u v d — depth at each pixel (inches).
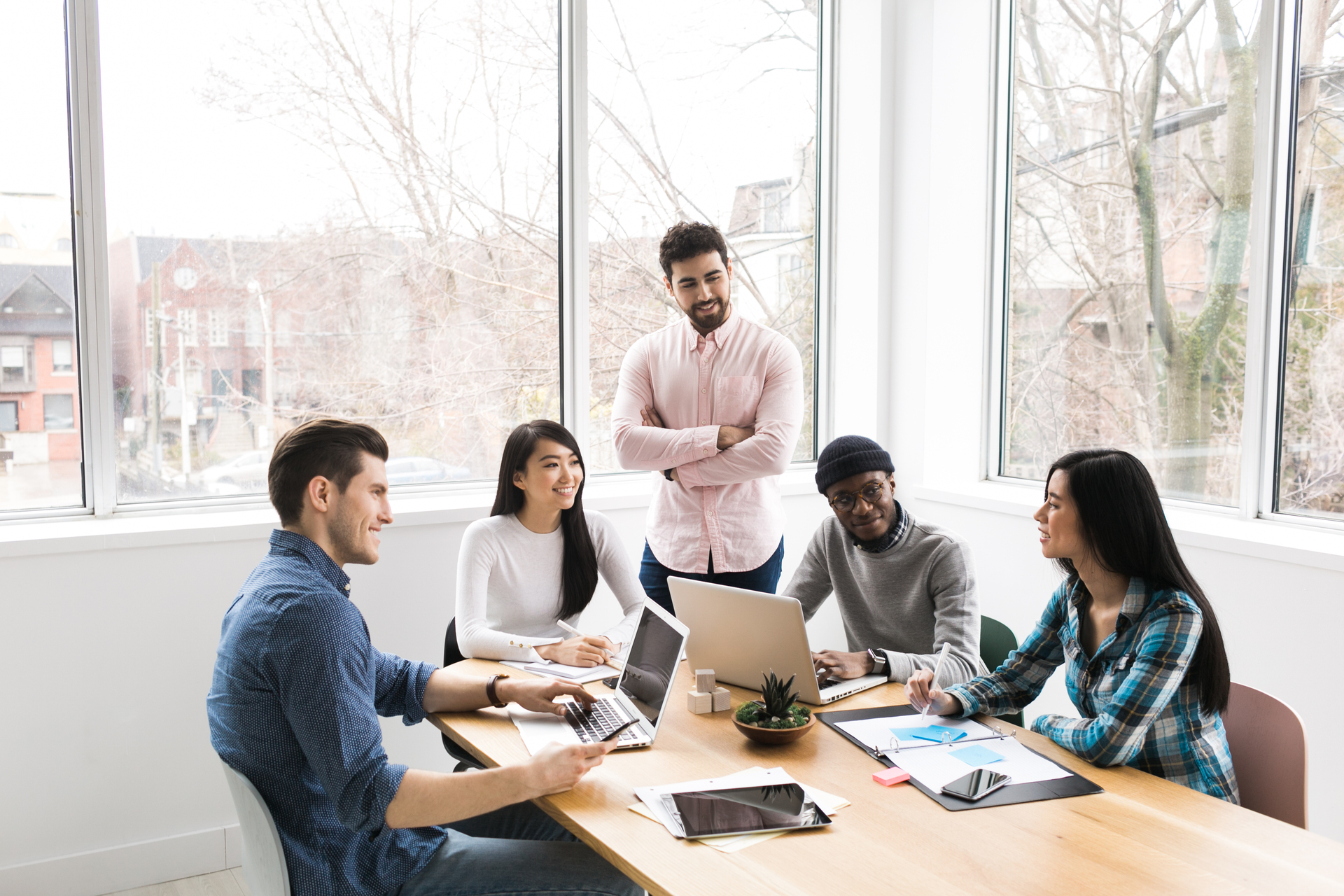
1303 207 101.1
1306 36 99.7
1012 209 134.6
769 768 60.4
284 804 54.9
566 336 131.3
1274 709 62.9
